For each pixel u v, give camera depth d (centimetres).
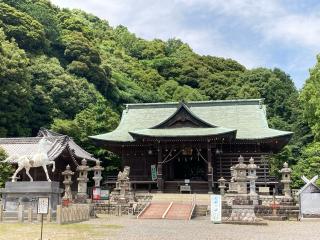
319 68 5181
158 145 4512
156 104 5659
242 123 5047
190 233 1891
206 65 11500
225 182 4272
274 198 3238
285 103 9231
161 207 3231
